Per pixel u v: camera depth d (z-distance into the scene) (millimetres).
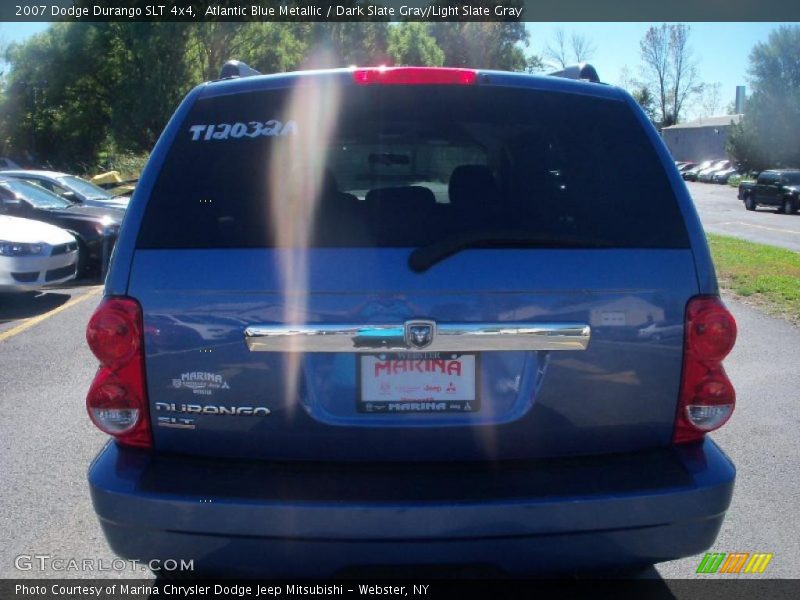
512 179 3084
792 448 5184
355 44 43344
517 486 2643
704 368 2770
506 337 2664
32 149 41625
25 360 7359
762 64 65000
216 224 2768
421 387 2711
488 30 59406
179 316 2688
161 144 2914
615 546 2648
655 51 94062
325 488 2623
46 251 9953
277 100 2982
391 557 2588
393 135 3174
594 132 2994
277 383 2682
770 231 23656
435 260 2660
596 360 2715
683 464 2748
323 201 2953
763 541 3943
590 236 2764
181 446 2768
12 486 4520
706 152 90750
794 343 8062
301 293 2652
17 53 37875
